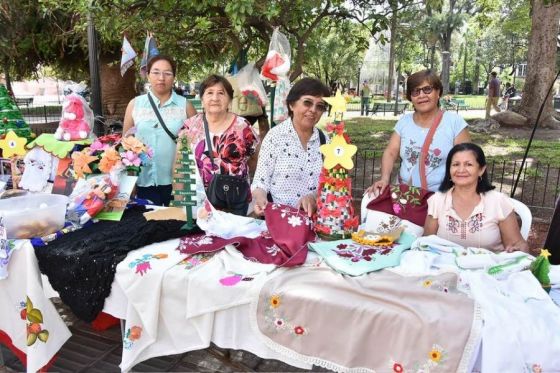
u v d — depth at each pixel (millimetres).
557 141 9773
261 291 1727
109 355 2734
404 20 5543
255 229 2299
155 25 4465
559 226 2250
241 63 5098
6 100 3197
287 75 4199
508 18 20406
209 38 5504
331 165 2129
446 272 1731
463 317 1473
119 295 1980
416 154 2760
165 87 3164
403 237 2168
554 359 1396
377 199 2447
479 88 47969
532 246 4359
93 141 2893
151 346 1961
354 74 32562
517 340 1406
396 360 1520
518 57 41500
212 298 1789
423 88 2637
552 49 11695
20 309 2191
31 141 3158
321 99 2379
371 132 12211
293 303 1675
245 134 2779
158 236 2215
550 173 6898
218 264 1924
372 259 1894
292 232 2039
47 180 2941
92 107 4207
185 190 2299
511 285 1687
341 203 2156
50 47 8422
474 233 2201
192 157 2311
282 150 2512
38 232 2221
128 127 3303
